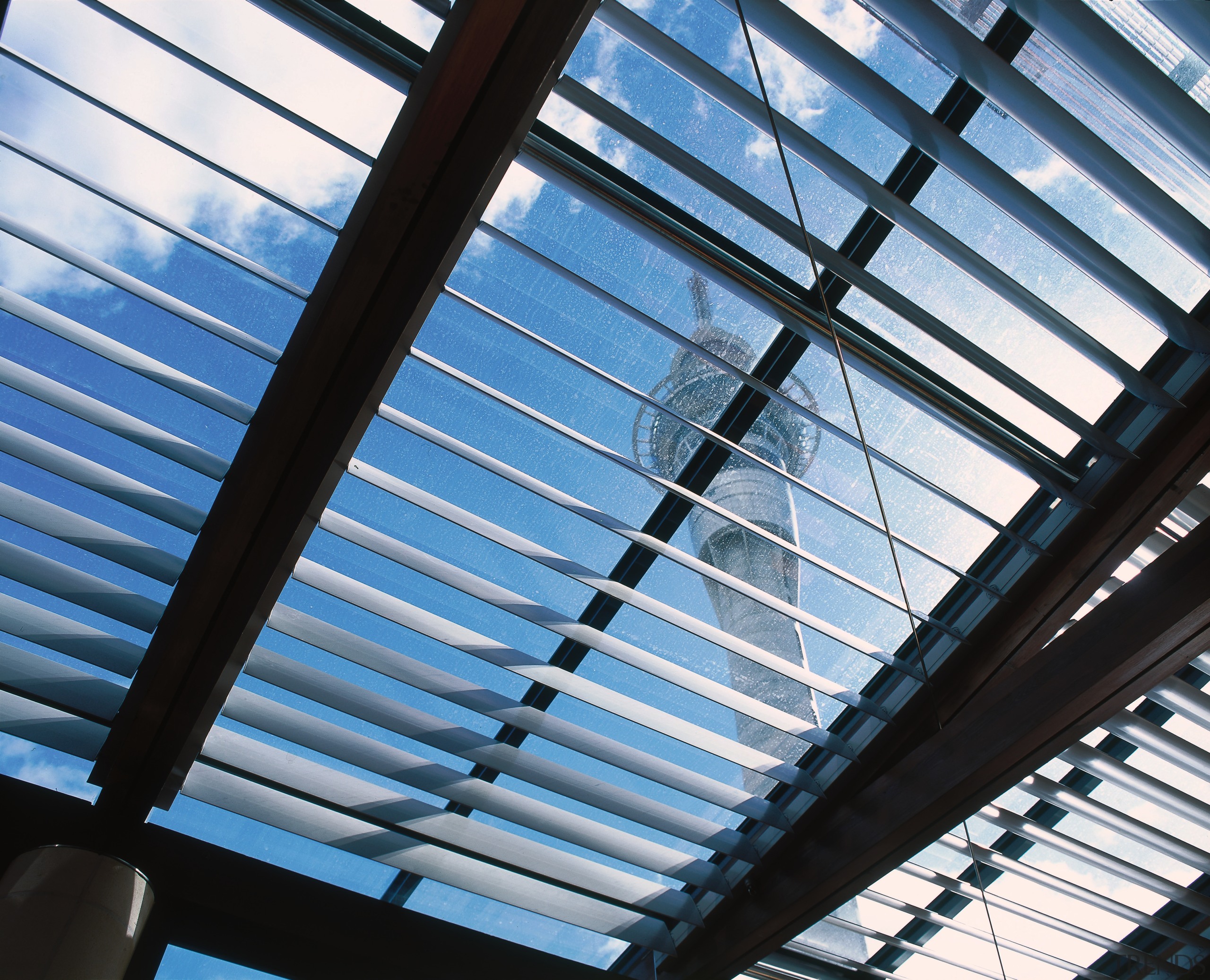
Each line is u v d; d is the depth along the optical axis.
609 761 5.78
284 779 5.61
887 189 4.45
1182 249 4.66
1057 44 4.03
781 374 5.24
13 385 4.37
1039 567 5.64
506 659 5.44
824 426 5.05
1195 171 4.64
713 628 5.46
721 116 4.43
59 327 4.30
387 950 5.74
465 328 4.87
